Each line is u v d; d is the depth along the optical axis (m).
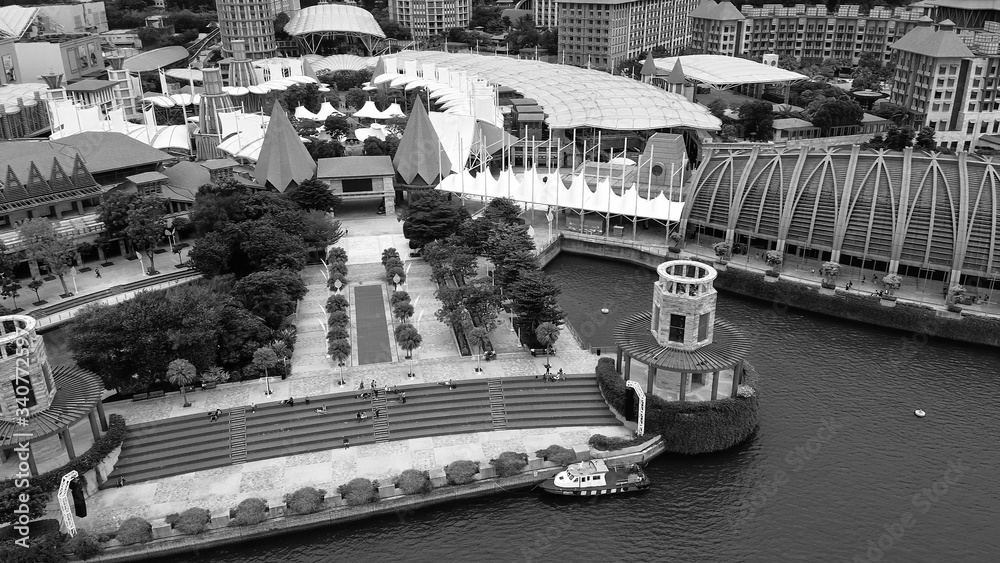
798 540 101.50
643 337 125.75
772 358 145.12
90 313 126.00
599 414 123.56
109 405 123.00
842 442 120.00
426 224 180.38
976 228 156.12
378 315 151.75
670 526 104.38
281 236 161.75
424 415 121.88
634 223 191.75
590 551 100.38
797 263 176.75
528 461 110.81
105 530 100.12
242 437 116.94
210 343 127.88
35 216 177.88
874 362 143.88
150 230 168.50
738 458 116.81
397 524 105.19
